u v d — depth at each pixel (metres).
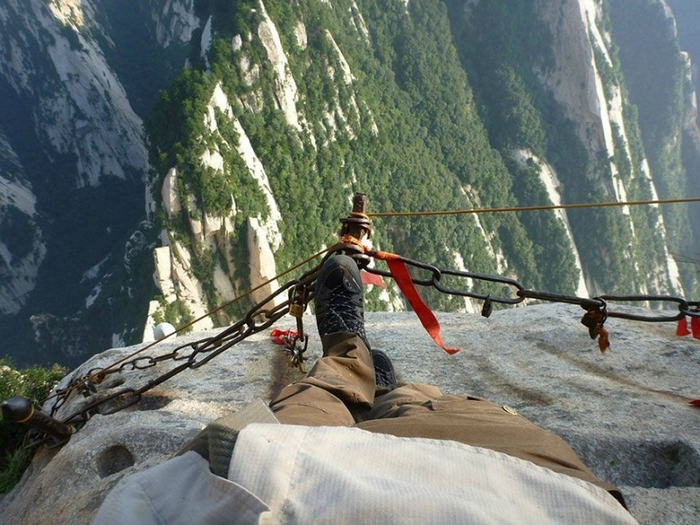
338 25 108.75
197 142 79.31
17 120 143.62
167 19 163.62
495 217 124.88
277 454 1.34
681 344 5.73
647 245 153.12
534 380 5.26
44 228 132.88
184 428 4.54
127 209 139.25
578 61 144.62
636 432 4.21
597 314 3.36
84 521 3.50
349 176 99.94
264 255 80.12
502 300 3.42
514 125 140.62
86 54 148.50
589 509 1.38
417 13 131.38
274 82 91.56
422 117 125.75
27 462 5.73
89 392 6.01
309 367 5.91
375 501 1.24
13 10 146.00
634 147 157.88
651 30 180.75
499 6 142.88
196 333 7.30
